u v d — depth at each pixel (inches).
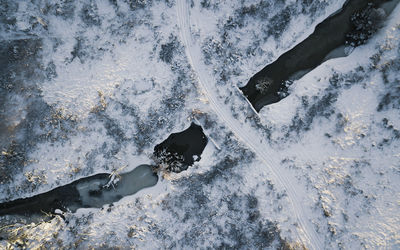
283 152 663.1
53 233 665.6
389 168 631.8
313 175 652.7
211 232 653.3
